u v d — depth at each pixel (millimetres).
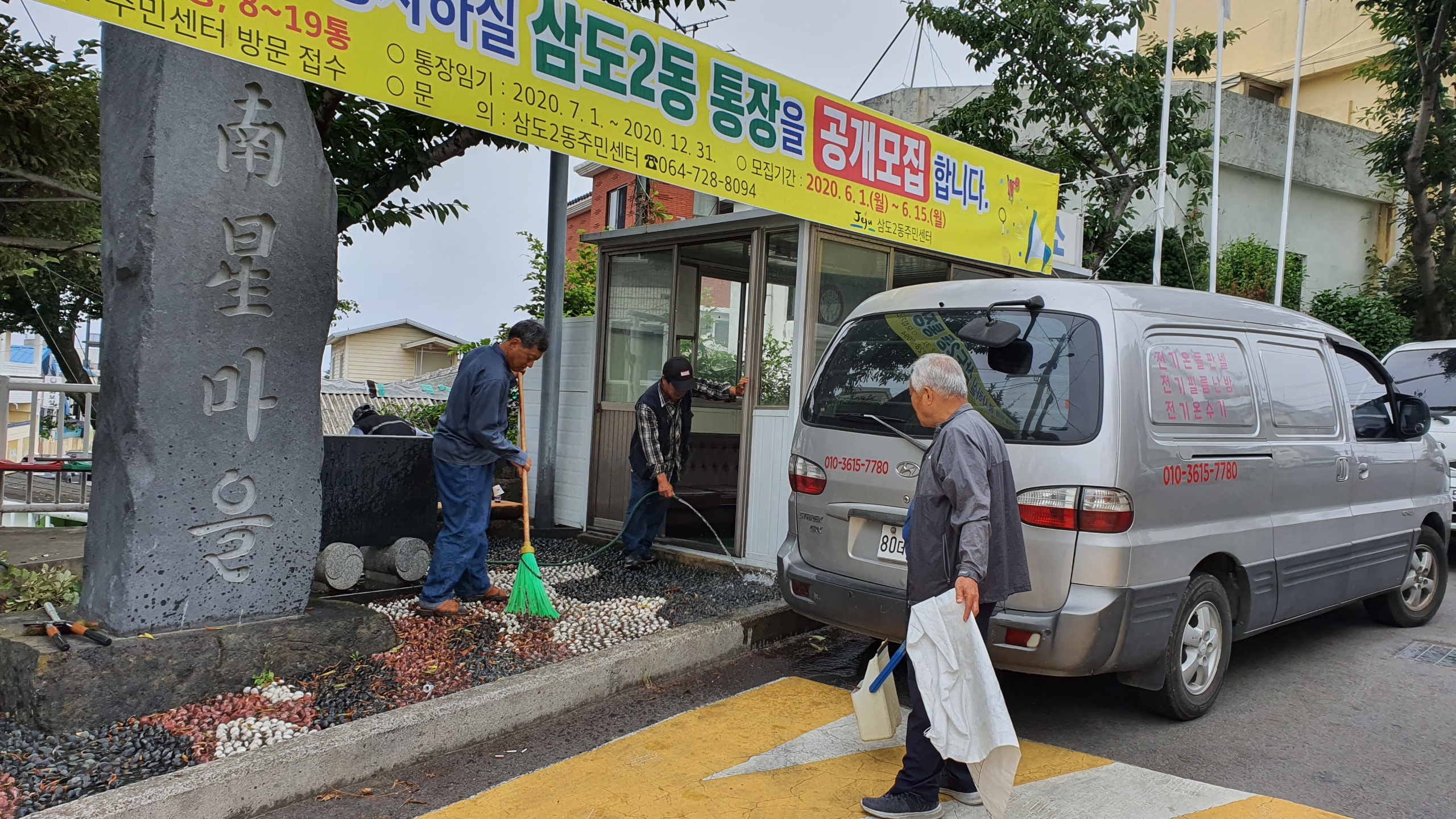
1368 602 6227
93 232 8695
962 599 2920
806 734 4008
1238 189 15820
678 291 7203
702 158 5297
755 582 6148
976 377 4133
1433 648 5676
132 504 3713
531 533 7555
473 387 4961
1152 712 4309
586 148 4738
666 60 5062
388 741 3527
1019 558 3160
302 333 4195
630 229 7230
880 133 6383
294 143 4109
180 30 3334
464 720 3793
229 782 3061
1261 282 14008
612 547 7094
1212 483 4164
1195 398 4199
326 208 4250
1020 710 4438
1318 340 5375
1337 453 5113
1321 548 4945
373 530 5676
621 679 4500
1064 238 8680
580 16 4668
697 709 4305
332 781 3354
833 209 6086
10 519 8641
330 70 3779
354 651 4230
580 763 3658
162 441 3766
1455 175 13977
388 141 6719
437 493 5977
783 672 4953
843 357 4719
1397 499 5797
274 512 4133
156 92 3684
